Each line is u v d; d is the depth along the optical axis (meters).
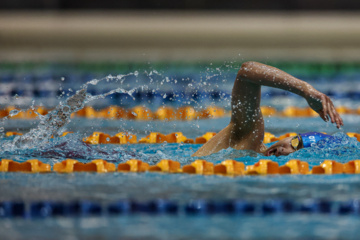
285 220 7.11
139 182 9.12
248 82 10.49
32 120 19.03
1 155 11.41
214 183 9.00
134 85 25.97
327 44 38.62
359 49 37.72
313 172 9.93
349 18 45.19
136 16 46.53
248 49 37.22
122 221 7.04
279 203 7.65
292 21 44.34
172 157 11.87
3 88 25.17
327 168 9.96
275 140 15.66
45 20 44.50
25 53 35.94
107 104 22.25
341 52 36.28
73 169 10.20
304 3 47.31
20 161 10.91
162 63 32.41
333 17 45.66
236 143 11.48
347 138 11.84
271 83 10.03
